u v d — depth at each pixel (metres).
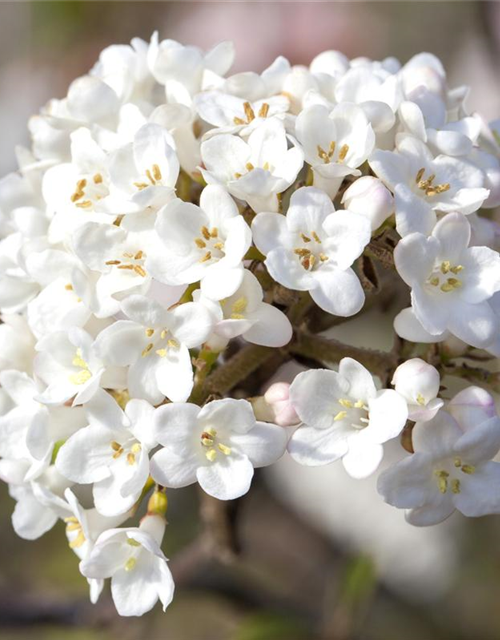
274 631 0.27
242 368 0.22
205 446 0.21
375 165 0.22
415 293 0.21
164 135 0.22
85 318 0.22
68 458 0.21
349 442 0.21
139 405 0.21
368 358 0.22
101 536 0.21
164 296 0.22
